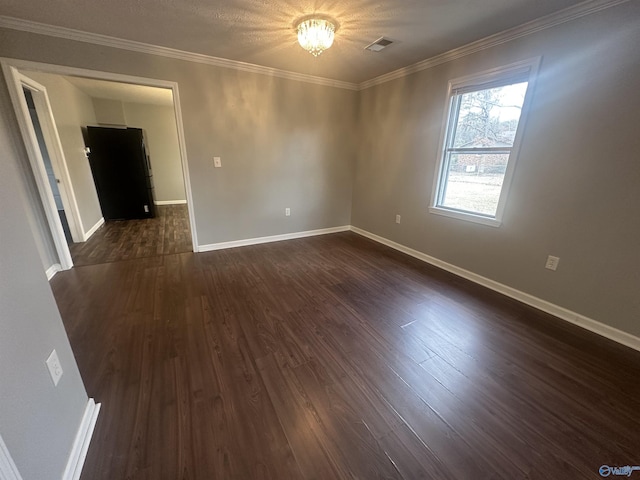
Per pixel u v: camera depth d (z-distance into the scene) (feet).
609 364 5.92
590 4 6.31
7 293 2.93
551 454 4.10
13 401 2.79
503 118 8.50
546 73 7.27
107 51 8.91
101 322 7.06
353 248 13.21
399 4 6.64
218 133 11.41
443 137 10.21
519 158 8.11
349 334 6.79
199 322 7.13
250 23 7.71
